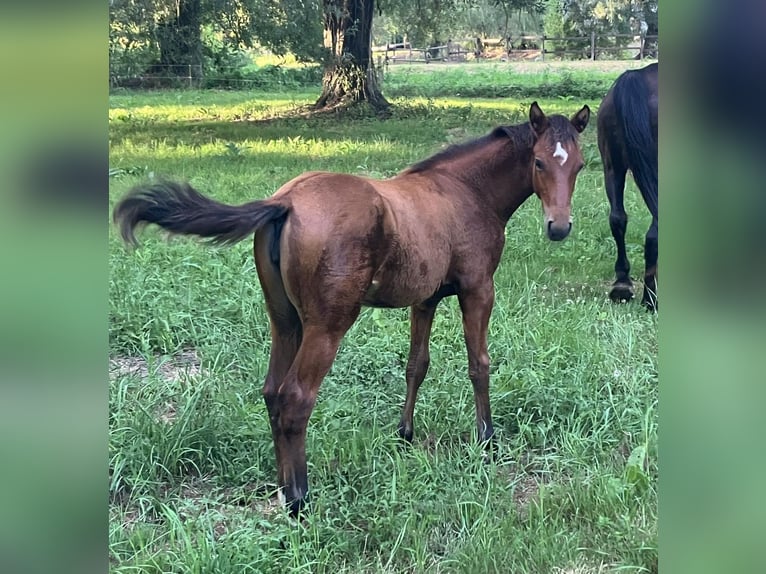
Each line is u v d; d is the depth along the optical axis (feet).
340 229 10.83
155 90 53.31
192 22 53.98
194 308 18.10
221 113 46.60
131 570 9.78
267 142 37.60
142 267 19.65
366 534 10.82
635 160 19.47
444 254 12.59
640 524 10.91
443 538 10.94
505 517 11.21
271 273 11.22
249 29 53.47
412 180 12.84
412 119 45.73
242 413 13.65
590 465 12.78
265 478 12.57
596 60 64.95
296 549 10.05
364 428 13.62
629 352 16.20
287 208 10.85
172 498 11.81
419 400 14.90
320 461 12.51
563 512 11.51
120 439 12.62
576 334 17.07
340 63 50.01
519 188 13.61
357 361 16.03
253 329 17.43
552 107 45.75
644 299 20.08
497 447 13.43
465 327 13.50
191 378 14.67
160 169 30.27
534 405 14.62
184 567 9.75
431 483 11.81
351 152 34.96
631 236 25.40
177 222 10.09
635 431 13.62
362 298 11.19
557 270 22.50
